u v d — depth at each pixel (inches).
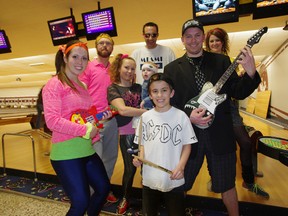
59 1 152.2
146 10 166.9
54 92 52.0
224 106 58.2
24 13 169.6
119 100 71.6
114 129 83.0
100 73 84.4
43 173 110.7
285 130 225.0
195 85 58.5
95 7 161.9
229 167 57.6
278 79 296.5
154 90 53.2
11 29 202.8
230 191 59.6
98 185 57.7
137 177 104.5
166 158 51.4
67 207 84.8
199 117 54.1
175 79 60.2
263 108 343.9
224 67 59.3
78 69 55.6
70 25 160.6
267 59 358.3
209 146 57.8
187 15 176.4
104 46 85.6
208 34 89.5
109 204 84.8
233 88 57.3
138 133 56.0
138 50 96.9
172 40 242.2
